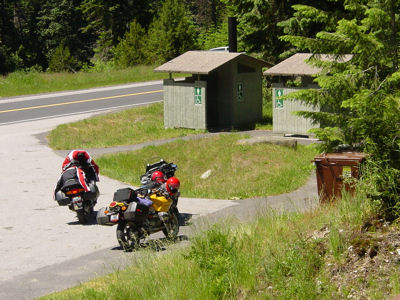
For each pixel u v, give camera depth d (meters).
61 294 7.72
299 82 32.31
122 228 10.04
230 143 22.05
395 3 11.75
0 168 19.41
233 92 27.36
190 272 7.51
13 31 88.88
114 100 38.28
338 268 6.62
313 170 17.44
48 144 24.86
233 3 33.25
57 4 89.00
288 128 24.30
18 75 48.50
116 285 7.66
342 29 11.71
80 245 10.72
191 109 27.48
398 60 11.81
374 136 8.31
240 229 9.08
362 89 11.77
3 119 32.06
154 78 50.78
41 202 14.59
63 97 40.31
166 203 10.40
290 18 30.69
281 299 6.31
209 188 17.91
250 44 34.25
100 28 82.69
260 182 17.23
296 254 6.91
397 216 7.47
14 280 8.78
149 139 26.77
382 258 6.51
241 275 7.02
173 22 66.88
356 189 8.55
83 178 12.33
